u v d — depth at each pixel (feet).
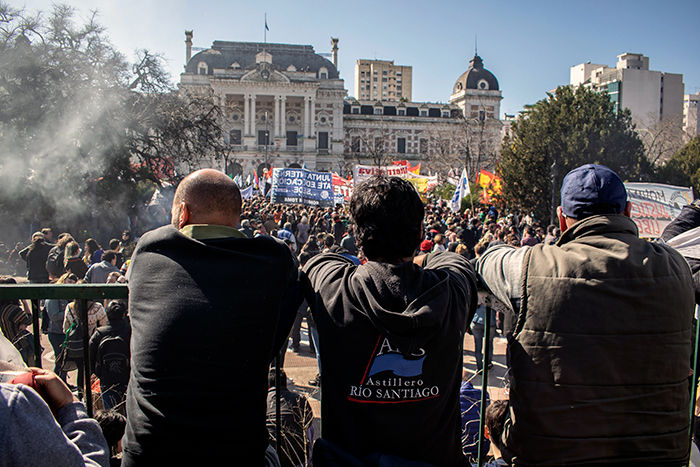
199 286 5.49
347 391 5.55
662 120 181.98
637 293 5.65
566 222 6.74
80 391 13.39
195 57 239.71
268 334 5.66
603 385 5.66
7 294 6.72
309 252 33.12
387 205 5.67
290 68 234.17
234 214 6.54
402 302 5.41
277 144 225.97
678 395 5.83
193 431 5.22
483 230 50.93
